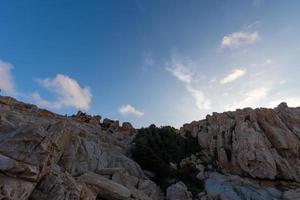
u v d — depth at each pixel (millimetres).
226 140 54500
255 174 44031
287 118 57031
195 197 37438
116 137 59281
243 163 45875
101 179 27406
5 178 15000
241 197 38250
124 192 26969
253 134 49219
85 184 24359
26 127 19125
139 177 39531
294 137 50531
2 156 15742
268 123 54719
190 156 55875
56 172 20078
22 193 15172
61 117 51062
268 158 44438
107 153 39938
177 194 36906
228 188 40062
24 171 15898
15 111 39031
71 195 18422
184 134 67188
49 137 19734
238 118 57500
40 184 17500
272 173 43062
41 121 36500
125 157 43312
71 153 29594
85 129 48562
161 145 54188
